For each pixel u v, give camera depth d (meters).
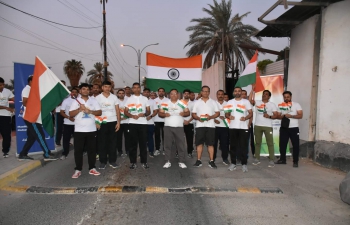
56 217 3.94
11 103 12.42
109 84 6.52
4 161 6.71
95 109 5.98
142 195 4.80
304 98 8.20
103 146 6.51
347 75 6.71
